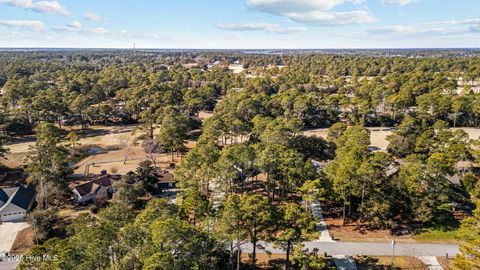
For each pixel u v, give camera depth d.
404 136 67.88
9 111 93.88
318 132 93.31
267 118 76.94
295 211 32.47
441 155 51.28
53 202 50.53
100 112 98.12
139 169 54.31
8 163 68.62
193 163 48.47
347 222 44.44
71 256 24.08
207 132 68.06
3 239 41.72
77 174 62.66
